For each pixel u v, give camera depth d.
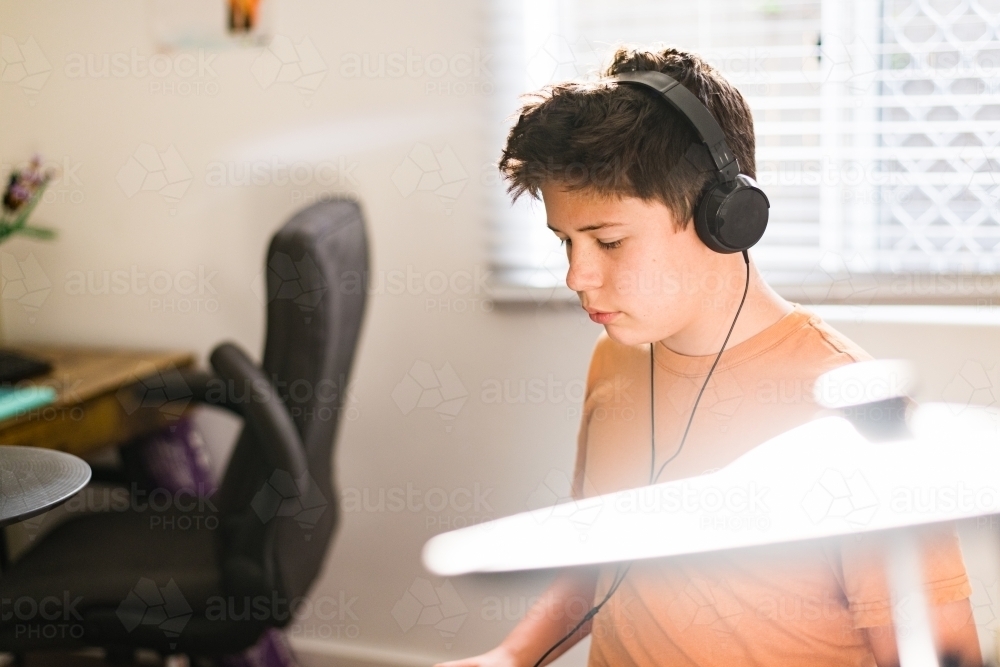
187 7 1.96
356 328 1.73
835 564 0.89
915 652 0.87
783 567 0.90
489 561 1.82
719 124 0.90
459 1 1.79
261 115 1.96
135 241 2.11
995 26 1.54
